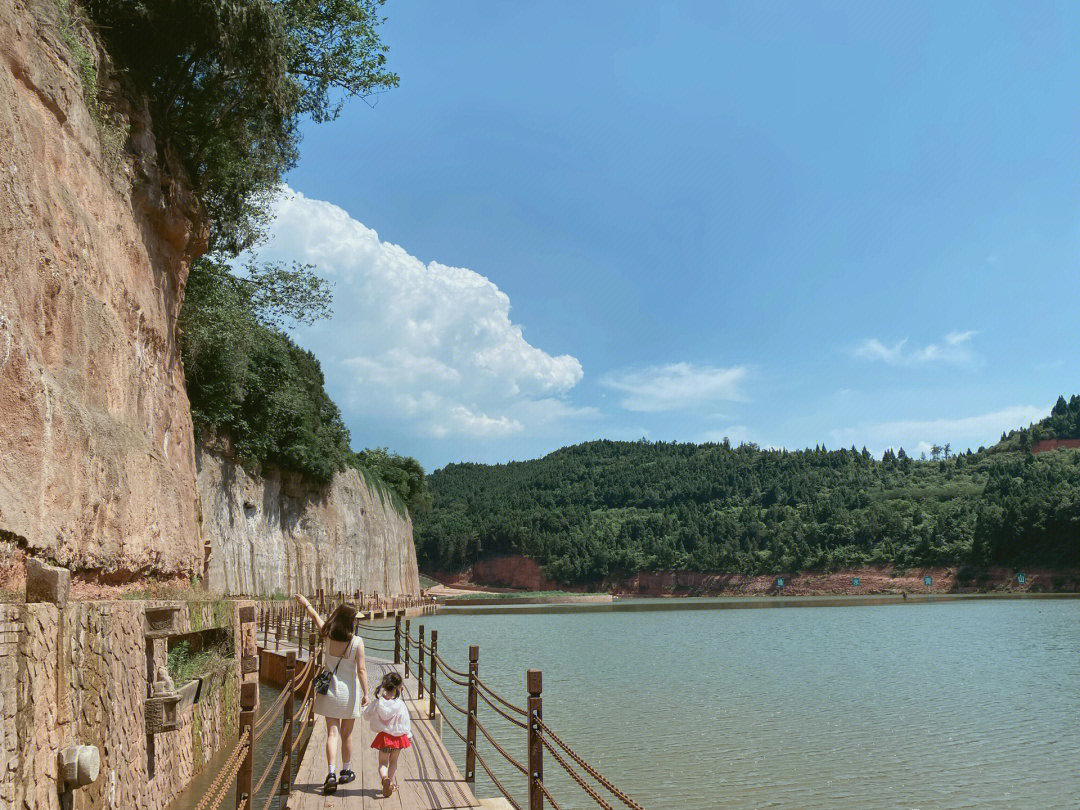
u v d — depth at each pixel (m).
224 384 37.88
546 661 34.44
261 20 15.08
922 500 188.88
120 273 13.19
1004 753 16.25
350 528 68.69
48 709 5.89
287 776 9.01
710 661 34.62
